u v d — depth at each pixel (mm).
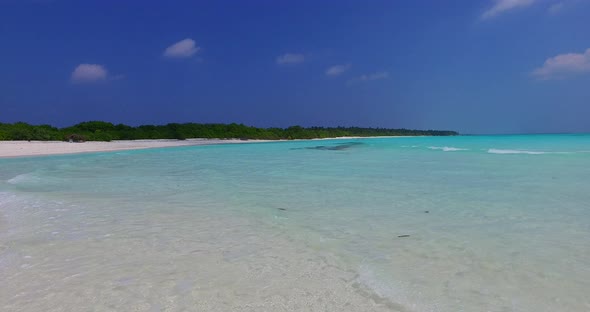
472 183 10977
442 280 4059
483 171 14000
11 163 18781
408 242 5383
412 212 7309
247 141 61812
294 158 22203
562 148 28844
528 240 5371
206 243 5414
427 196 8992
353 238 5613
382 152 27266
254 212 7402
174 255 4906
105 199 8859
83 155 24953
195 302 3594
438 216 6938
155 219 6852
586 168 14367
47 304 3545
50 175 13656
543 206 7641
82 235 5809
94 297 3689
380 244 5312
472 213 7133
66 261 4680
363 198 8836
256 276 4215
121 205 8148
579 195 8773
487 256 4746
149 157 23375
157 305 3533
